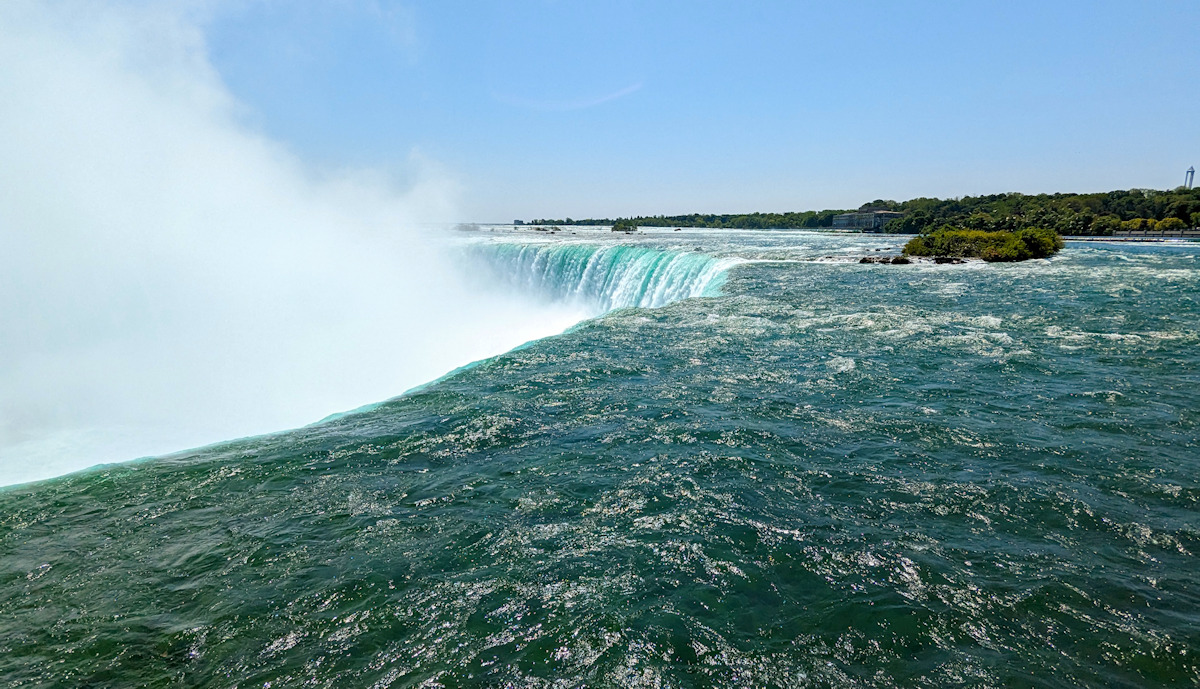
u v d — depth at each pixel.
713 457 8.38
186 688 4.39
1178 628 4.66
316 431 9.98
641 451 8.72
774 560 5.82
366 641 4.85
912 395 10.87
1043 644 4.56
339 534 6.60
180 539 6.57
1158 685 4.13
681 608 5.13
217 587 5.64
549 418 10.29
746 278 27.33
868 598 5.17
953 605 5.04
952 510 6.71
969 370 12.37
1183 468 7.56
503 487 7.68
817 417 9.91
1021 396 10.63
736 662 4.48
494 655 4.64
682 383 12.06
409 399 11.59
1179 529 6.14
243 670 4.56
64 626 5.09
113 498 7.64
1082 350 13.77
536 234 83.94
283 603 5.37
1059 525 6.32
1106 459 7.90
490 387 12.16
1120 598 5.07
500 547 6.23
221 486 7.95
